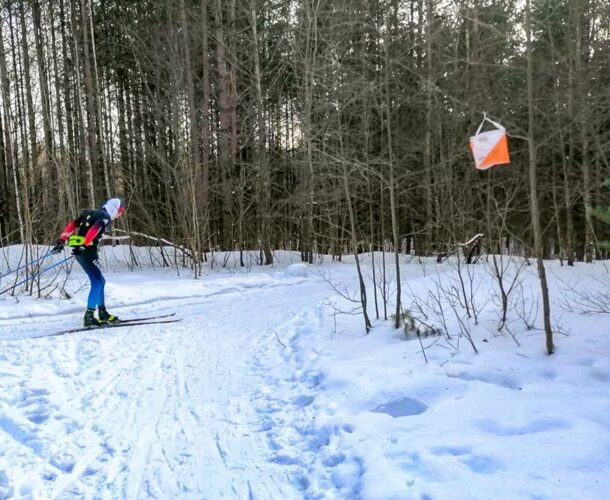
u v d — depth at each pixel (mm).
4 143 22078
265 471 3133
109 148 20234
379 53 8500
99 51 20734
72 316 7988
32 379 4672
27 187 9938
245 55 17891
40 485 2949
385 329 5836
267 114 17531
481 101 8820
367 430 3350
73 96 21438
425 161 15688
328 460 3127
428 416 3453
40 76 17812
